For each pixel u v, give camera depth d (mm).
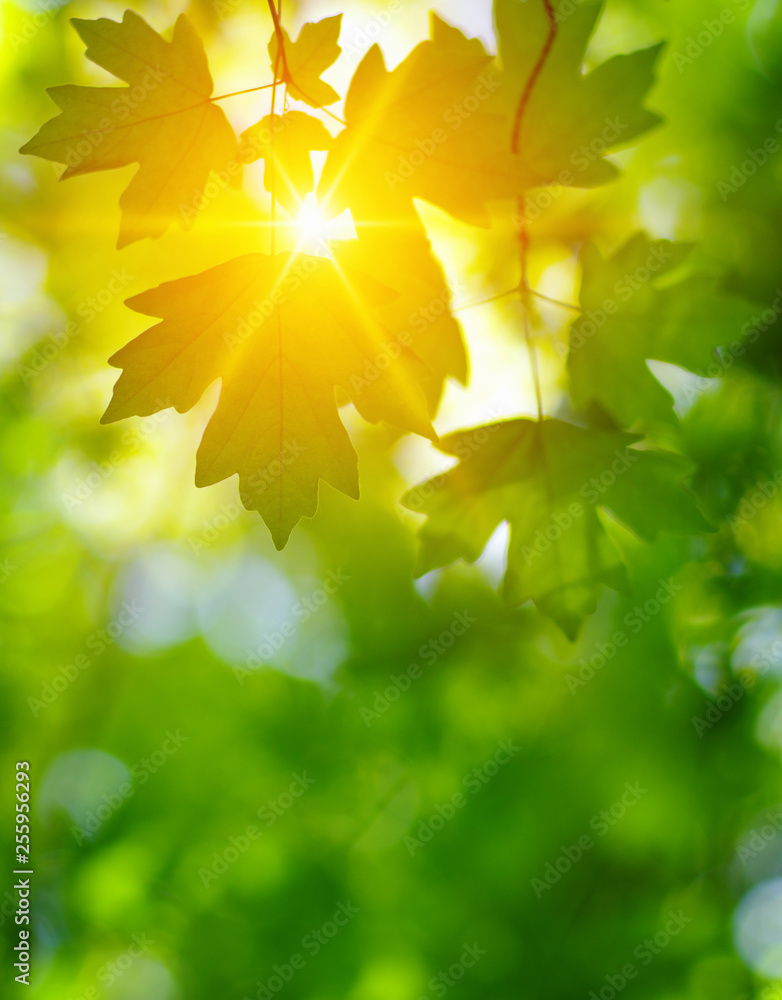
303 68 1573
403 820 5535
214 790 5590
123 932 5121
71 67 3842
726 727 4680
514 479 1955
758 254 3678
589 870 5289
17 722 5379
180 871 5258
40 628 5504
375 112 1587
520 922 5203
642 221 3695
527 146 1624
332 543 5488
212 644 5941
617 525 4465
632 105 1652
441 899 5352
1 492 4855
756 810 4953
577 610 1939
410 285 1628
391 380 1588
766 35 3719
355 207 1596
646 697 4824
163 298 1558
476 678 5285
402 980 5074
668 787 4945
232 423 1569
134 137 1564
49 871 5285
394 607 5371
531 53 1665
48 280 3939
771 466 3973
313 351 1575
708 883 5195
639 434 1908
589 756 5102
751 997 5031
